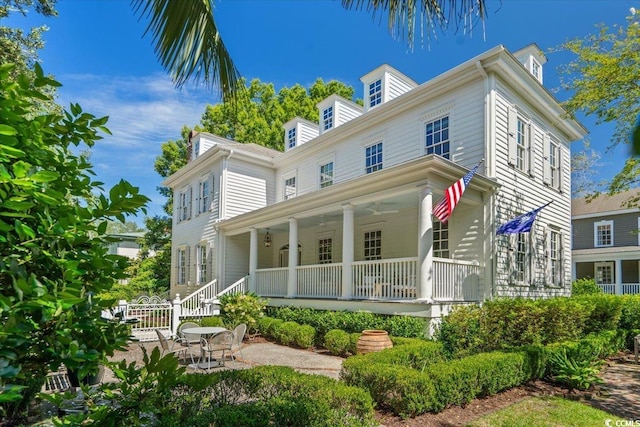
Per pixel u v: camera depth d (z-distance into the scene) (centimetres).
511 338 811
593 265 2516
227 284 1689
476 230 1041
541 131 1302
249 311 1205
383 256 1323
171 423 307
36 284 173
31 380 227
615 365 870
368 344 740
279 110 3052
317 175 1617
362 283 1044
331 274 1140
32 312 181
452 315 862
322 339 1034
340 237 1495
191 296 1429
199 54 352
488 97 1045
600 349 853
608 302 1039
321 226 1555
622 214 2333
